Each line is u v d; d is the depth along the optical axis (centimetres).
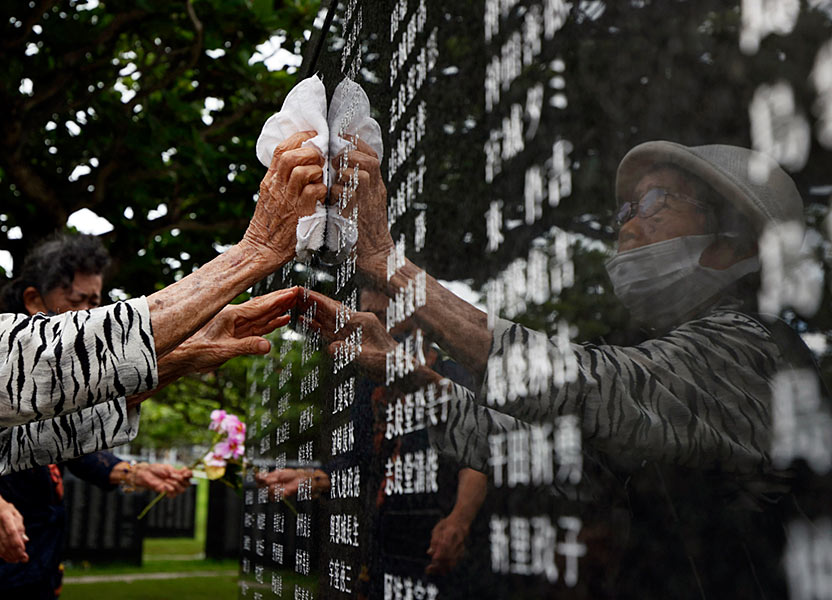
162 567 827
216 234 437
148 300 102
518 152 62
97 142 368
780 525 38
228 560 904
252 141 404
